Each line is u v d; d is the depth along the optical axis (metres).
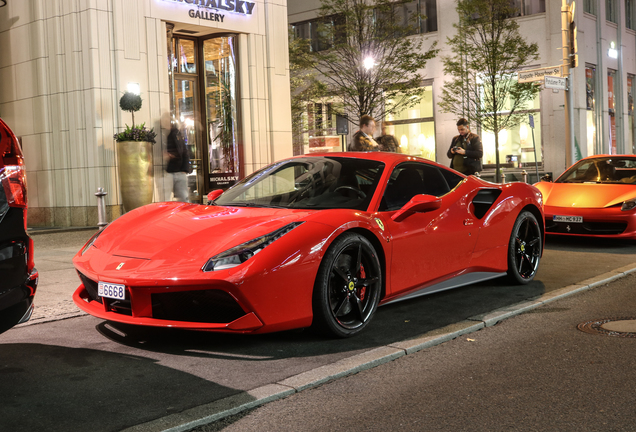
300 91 21.44
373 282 3.88
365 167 4.39
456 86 19.81
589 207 7.79
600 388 2.87
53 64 11.13
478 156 9.54
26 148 11.73
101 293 3.47
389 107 21.45
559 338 3.74
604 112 23.39
